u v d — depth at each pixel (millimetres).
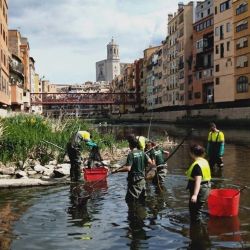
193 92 80000
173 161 20047
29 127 23078
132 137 10586
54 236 8047
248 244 7367
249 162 19062
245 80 60156
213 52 71000
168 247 7301
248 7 58750
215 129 17016
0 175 16078
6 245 7578
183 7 83062
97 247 7406
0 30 43500
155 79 110438
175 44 89812
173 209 9867
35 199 11484
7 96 50844
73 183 13977
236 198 9086
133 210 9859
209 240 7605
